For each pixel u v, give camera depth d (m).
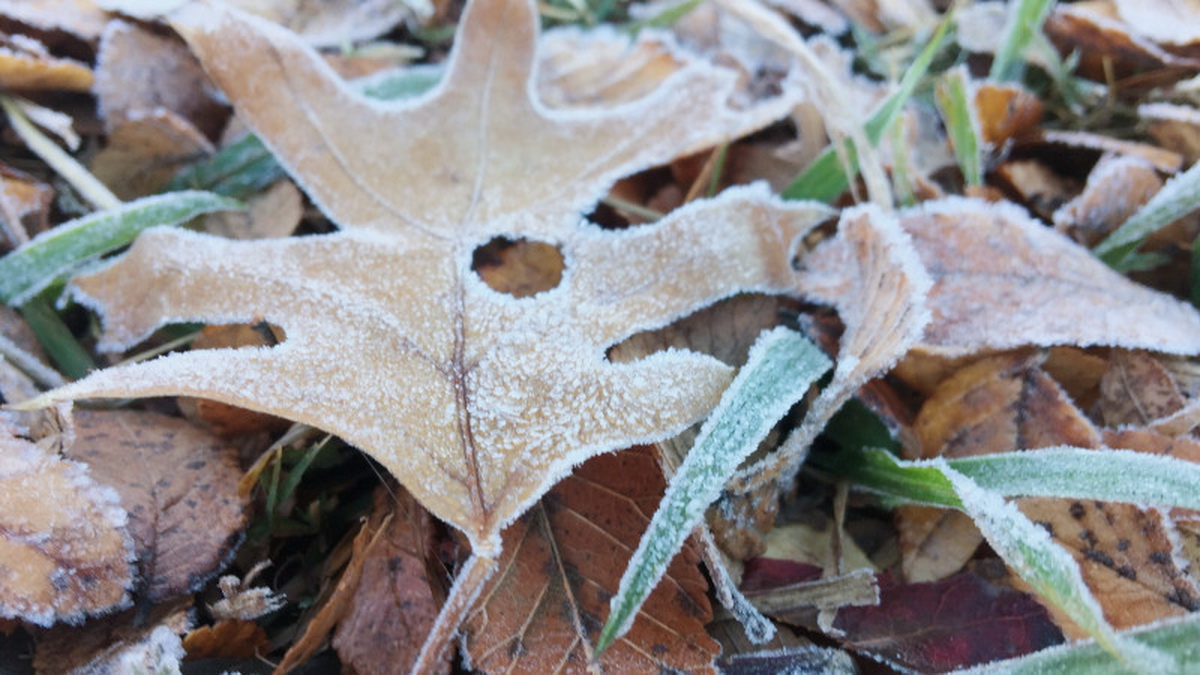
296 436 0.13
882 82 0.19
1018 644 0.12
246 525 0.12
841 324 0.14
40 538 0.11
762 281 0.14
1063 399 0.13
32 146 0.15
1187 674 0.10
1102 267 0.14
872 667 0.12
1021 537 0.11
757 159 0.17
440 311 0.12
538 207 0.14
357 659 0.12
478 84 0.14
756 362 0.12
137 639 0.11
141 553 0.12
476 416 0.11
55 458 0.11
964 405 0.13
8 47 0.15
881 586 0.12
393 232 0.13
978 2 0.19
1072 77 0.18
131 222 0.14
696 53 0.19
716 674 0.11
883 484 0.13
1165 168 0.15
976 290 0.14
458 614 0.11
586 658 0.11
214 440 0.13
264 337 0.13
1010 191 0.16
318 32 0.18
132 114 0.15
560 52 0.18
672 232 0.13
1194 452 0.12
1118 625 0.12
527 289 0.14
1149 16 0.16
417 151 0.14
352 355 0.12
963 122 0.16
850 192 0.16
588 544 0.12
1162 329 0.13
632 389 0.12
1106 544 0.12
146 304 0.13
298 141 0.14
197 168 0.16
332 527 0.13
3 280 0.14
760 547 0.13
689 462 0.11
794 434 0.12
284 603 0.12
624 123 0.15
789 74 0.17
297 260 0.13
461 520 0.11
